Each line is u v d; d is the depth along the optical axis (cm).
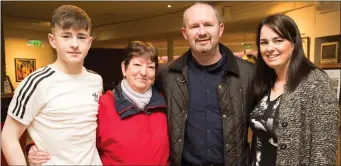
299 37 155
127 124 153
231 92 176
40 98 136
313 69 152
